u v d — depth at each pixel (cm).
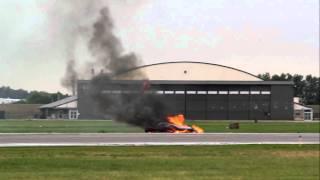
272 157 8250
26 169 6456
